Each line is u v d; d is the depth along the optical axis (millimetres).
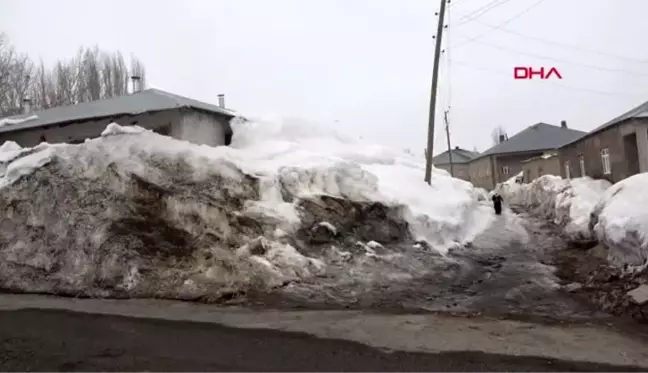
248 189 11688
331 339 5680
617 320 6594
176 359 5023
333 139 20844
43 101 34750
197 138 15617
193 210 10508
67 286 8805
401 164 21500
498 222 20469
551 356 5012
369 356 5070
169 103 15891
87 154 11461
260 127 18109
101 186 10773
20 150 12742
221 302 7820
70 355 5191
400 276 9664
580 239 14031
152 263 9047
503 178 52812
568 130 53062
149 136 12375
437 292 8570
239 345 5488
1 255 9859
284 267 9289
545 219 22484
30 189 10844
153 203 10578
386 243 12188
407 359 4973
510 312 7148
